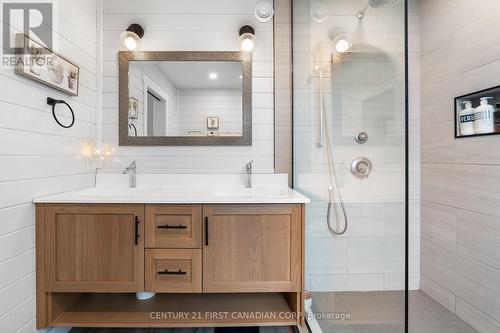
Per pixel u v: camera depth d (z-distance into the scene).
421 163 2.06
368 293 1.21
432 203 1.95
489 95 1.54
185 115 1.93
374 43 1.17
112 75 1.91
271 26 1.95
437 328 1.62
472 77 1.62
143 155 1.92
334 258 1.50
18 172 1.21
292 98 1.96
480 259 1.56
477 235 1.58
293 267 1.38
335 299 1.48
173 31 1.93
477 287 1.58
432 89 1.94
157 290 1.37
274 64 1.95
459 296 1.71
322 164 1.63
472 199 1.62
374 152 1.19
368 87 1.23
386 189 1.10
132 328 1.56
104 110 1.91
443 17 1.83
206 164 1.94
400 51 0.97
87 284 1.35
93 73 1.86
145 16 1.92
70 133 1.60
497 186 1.46
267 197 1.41
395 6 1.00
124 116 1.91
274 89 1.95
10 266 1.17
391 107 1.06
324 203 1.60
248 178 1.89
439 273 1.88
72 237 1.34
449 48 1.78
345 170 1.42
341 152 1.46
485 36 1.53
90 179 1.82
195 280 1.37
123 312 1.48
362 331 1.23
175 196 1.41
